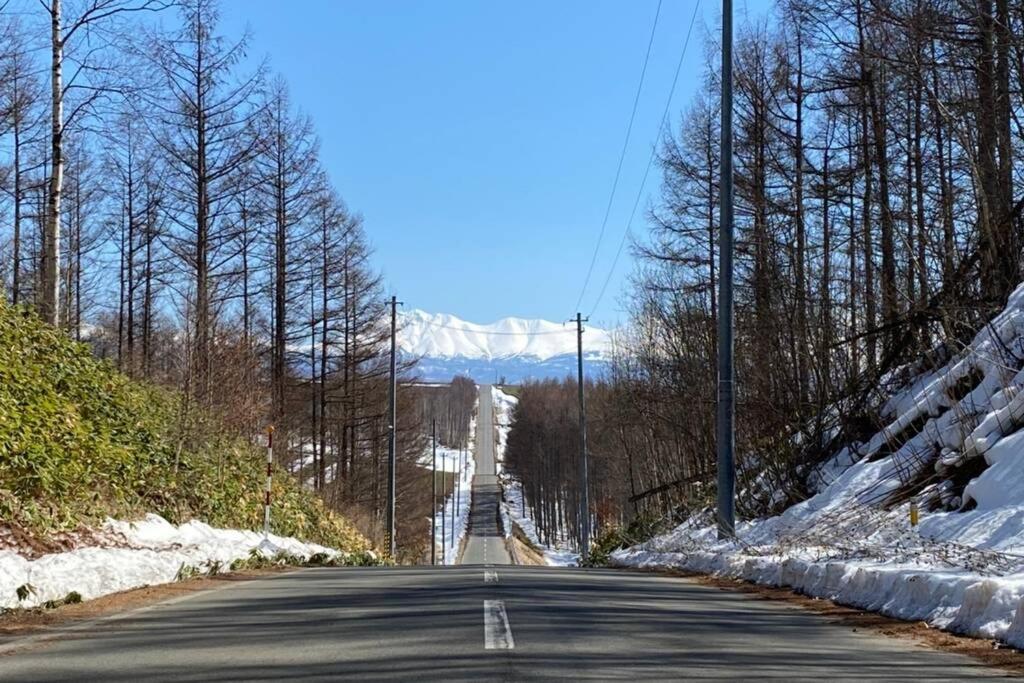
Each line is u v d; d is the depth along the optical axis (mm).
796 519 17734
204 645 8195
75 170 33250
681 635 8766
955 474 14711
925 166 23844
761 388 26891
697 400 32438
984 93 18578
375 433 49344
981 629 8562
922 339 20109
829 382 23016
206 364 24703
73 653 7867
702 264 30922
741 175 27578
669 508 31984
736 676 6758
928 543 12172
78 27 17172
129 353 32500
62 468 14375
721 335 18359
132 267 34969
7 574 10391
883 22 20766
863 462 18625
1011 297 17516
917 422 18109
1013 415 14344
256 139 26688
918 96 21984
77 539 13406
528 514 110750
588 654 7578
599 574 17297
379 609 10539
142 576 13227
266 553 19656
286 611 10531
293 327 36625
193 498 19906
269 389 31562
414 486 60219
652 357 37875
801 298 24594
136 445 19000
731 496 18312
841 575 11789
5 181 30031
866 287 24531
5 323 16766
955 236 21641
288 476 30547
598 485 68125
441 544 76938
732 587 14359
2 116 24000
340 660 7344
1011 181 18719
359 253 38750
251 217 28906
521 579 14750
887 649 8141
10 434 13594
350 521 37344
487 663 7117
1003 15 17672
